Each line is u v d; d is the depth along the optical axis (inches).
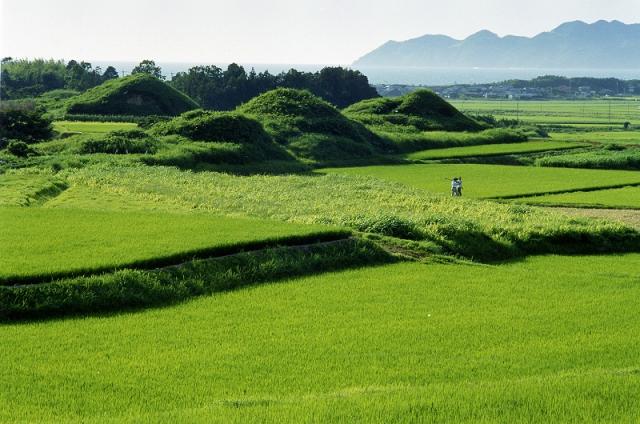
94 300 1024.2
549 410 663.8
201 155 2938.0
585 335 948.0
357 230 1478.8
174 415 653.9
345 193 2076.8
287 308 1048.2
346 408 666.8
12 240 1242.0
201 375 794.2
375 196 2034.9
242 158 3041.3
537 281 1230.3
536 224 1608.0
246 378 786.8
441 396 697.6
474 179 2691.9
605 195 2314.2
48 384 761.0
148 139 3011.8
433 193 2182.6
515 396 695.1
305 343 903.1
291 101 3905.0
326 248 1312.7
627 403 681.0
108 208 1668.3
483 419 643.5
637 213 2022.6
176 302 1067.9
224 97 6555.1
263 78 6919.3
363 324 981.8
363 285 1173.7
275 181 2379.4
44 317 987.9
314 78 7175.2
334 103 7052.2
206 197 1871.3
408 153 3698.3
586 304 1094.4
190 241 1240.8
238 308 1043.3
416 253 1384.1
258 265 1207.6
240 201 1827.0
